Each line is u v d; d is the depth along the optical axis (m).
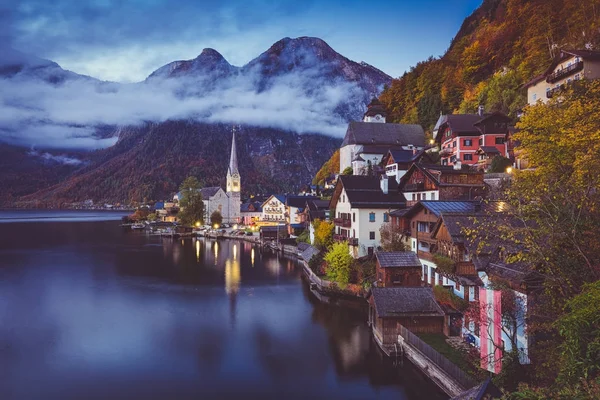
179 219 167.12
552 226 21.64
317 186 152.00
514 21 118.69
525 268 25.38
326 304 51.94
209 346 38.66
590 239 21.70
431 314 35.16
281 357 36.09
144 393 30.02
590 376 15.31
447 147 91.94
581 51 68.56
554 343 22.39
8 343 39.19
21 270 75.94
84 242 124.94
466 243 34.88
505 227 24.42
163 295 57.38
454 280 35.81
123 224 196.12
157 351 37.53
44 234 152.25
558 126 26.98
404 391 30.19
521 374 22.97
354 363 34.72
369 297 39.91
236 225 167.25
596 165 22.22
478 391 17.89
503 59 117.19
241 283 64.81
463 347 30.98
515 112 88.81
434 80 144.88
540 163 27.55
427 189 57.06
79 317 47.28
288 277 69.31
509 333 26.12
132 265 81.81
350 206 62.38
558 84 72.38
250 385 31.27
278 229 112.25
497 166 67.94
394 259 44.69
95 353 37.03
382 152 120.69
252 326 44.03
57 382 31.53
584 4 94.81
